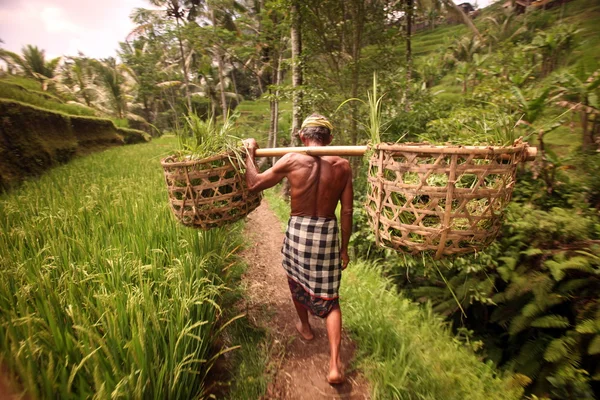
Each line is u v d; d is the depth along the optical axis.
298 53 6.21
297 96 6.09
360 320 2.55
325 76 6.17
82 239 2.48
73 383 1.34
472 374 2.33
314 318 2.66
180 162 1.88
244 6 13.16
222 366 2.04
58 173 6.97
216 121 2.26
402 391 1.90
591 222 3.14
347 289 3.11
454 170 1.35
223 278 2.76
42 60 22.64
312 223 1.92
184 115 2.33
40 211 3.26
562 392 2.65
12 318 1.50
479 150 1.32
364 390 1.96
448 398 1.95
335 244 1.96
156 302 1.86
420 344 2.48
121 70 26.95
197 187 1.93
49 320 1.41
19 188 5.77
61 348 1.39
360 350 2.27
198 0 14.33
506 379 2.66
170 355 1.53
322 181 1.88
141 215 3.11
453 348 2.73
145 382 1.37
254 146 2.13
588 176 3.81
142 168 7.41
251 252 4.08
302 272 1.98
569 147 5.82
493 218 1.45
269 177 1.96
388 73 6.00
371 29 5.72
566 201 3.65
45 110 9.46
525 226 3.15
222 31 9.33
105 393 1.22
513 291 3.05
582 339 2.68
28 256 2.39
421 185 1.40
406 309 3.17
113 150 13.46
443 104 6.98
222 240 3.30
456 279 3.57
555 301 2.88
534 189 3.84
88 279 1.93
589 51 12.96
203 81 24.84
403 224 1.49
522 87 6.46
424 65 18.81
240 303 2.76
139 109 29.70
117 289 1.87
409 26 7.67
